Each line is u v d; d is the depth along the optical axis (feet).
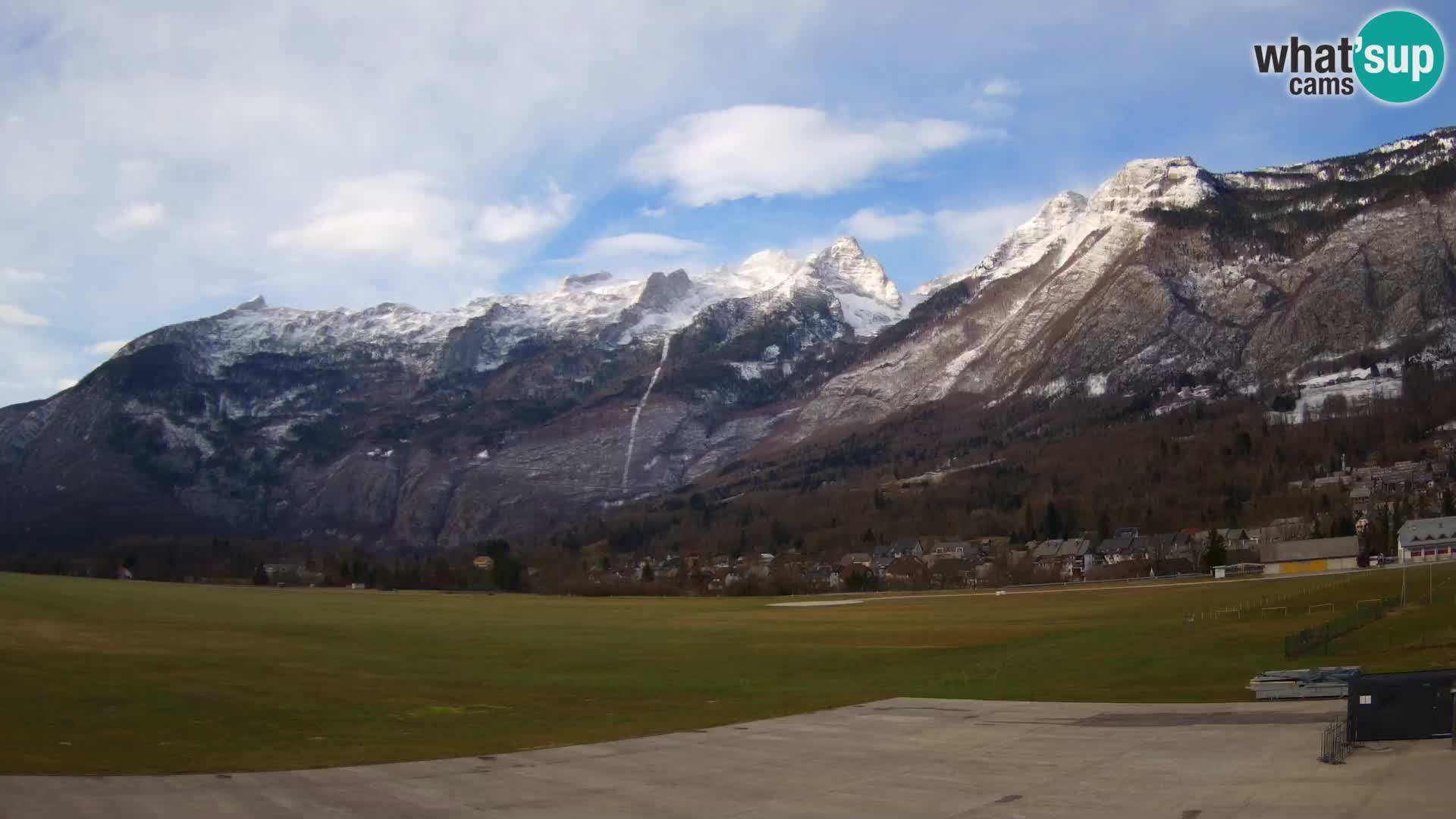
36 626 292.40
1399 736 127.54
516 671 249.75
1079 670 229.45
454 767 136.87
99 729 155.22
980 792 118.62
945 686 219.61
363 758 143.02
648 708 194.90
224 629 322.14
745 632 366.02
